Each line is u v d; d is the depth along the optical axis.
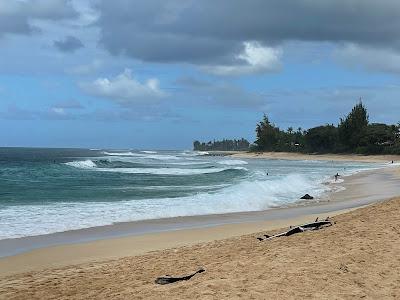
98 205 20.70
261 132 171.88
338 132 138.25
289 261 8.35
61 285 8.78
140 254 11.78
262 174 46.78
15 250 12.13
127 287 8.10
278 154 150.12
